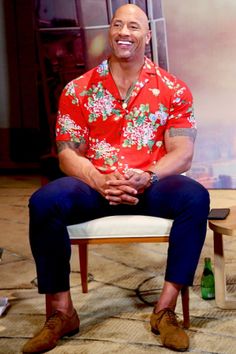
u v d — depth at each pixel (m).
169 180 2.41
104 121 2.55
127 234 2.36
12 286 2.99
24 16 6.34
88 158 2.61
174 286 2.29
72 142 2.57
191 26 4.90
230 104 4.94
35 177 6.43
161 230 2.34
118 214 2.49
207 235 3.82
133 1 5.05
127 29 2.47
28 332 2.43
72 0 5.36
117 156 2.55
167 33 4.96
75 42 5.43
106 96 2.54
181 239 2.26
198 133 5.06
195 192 2.29
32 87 6.50
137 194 2.45
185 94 2.54
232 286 2.84
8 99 6.58
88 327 2.45
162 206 2.37
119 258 3.39
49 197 2.27
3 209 4.88
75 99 2.56
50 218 2.25
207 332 2.35
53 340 2.25
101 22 5.28
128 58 2.47
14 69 6.49
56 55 5.55
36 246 2.28
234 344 2.24
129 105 2.52
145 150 2.55
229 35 4.83
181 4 4.89
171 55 4.99
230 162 5.04
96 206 2.44
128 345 2.26
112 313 2.59
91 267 3.24
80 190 2.39
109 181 2.35
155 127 2.54
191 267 2.26
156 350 2.21
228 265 3.17
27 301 2.78
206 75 4.95
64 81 5.61
